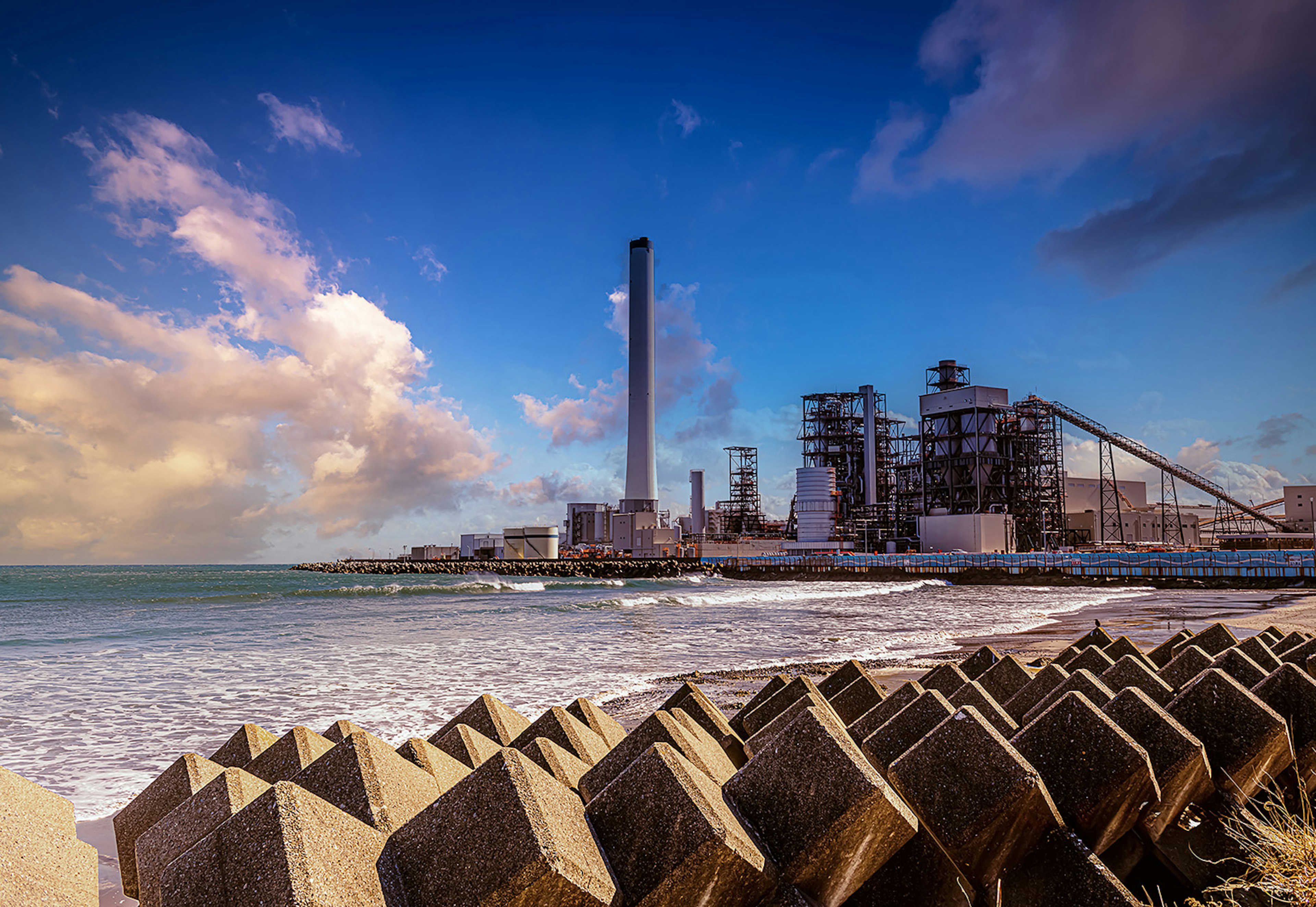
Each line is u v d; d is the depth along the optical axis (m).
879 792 2.12
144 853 2.19
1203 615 32.22
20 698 14.51
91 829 7.02
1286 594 52.62
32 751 10.52
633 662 19.52
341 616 38.97
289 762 2.86
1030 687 4.40
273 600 55.69
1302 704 3.60
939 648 22.09
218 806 2.13
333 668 18.59
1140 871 3.06
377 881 1.81
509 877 1.77
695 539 125.25
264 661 20.11
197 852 1.80
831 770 2.19
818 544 102.12
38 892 1.96
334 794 2.34
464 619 36.41
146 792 2.72
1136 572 67.12
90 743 11.01
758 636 27.02
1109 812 2.62
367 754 2.40
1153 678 4.19
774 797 2.24
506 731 3.71
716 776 2.71
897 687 14.00
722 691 14.74
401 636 27.70
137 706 13.65
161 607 47.25
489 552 151.00
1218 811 3.12
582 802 2.13
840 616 36.72
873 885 2.50
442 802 1.95
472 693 14.63
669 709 4.17
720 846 1.93
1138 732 3.04
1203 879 2.96
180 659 20.77
